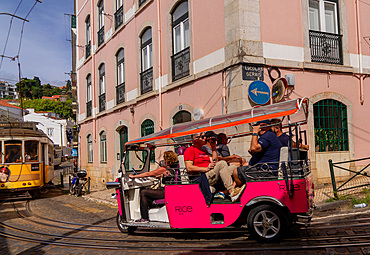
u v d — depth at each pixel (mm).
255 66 8945
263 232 4965
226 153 6355
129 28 15383
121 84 16281
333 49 10562
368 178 9906
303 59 9805
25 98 108312
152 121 13500
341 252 4336
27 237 6703
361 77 10875
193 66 10766
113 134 17359
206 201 5289
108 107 18016
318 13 10516
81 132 22984
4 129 13531
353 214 6238
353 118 10672
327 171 10016
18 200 13641
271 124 5262
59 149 46156
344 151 10391
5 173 13000
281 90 8859
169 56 12133
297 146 5051
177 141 6566
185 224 5445
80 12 22672
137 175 6398
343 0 10797
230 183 5219
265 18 9227
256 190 5031
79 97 23344
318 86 10031
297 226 5707
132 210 6430
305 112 5461
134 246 5520
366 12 11219
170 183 5652
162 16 12688
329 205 6914
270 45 9250
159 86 12641
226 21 9273
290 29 9641
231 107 9016
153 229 6680
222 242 5266
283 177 4941
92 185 20219
